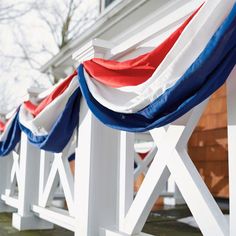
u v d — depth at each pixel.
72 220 1.77
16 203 2.79
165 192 3.89
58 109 1.79
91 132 1.63
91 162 1.61
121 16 4.23
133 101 1.16
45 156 2.48
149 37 1.36
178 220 2.69
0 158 3.47
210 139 3.88
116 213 1.62
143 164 3.50
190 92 0.94
